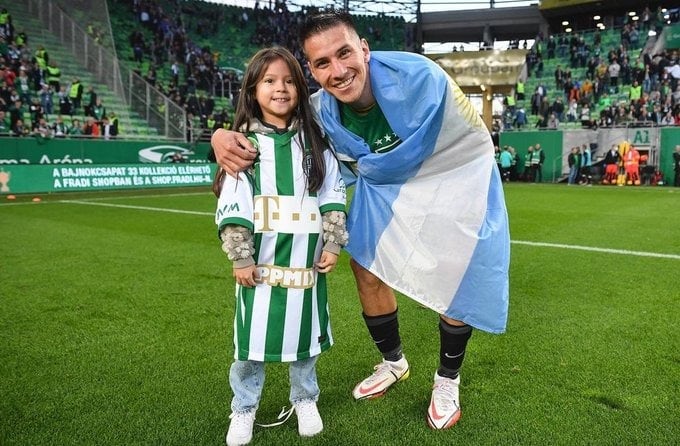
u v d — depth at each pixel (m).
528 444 2.08
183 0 26.06
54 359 2.91
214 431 2.20
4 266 5.11
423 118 2.09
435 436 2.15
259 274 1.97
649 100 20.28
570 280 4.59
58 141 14.16
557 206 10.53
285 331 1.97
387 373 2.55
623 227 7.64
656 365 2.79
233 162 1.87
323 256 2.02
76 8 19.22
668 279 4.59
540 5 29.48
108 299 4.05
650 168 17.48
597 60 24.09
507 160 19.42
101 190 14.51
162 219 8.45
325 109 2.24
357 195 2.41
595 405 2.38
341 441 2.12
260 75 1.95
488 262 2.23
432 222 2.27
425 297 2.32
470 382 2.63
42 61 16.77
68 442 2.12
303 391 2.14
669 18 24.75
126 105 18.16
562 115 22.47
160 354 2.98
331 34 2.01
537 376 2.68
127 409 2.37
